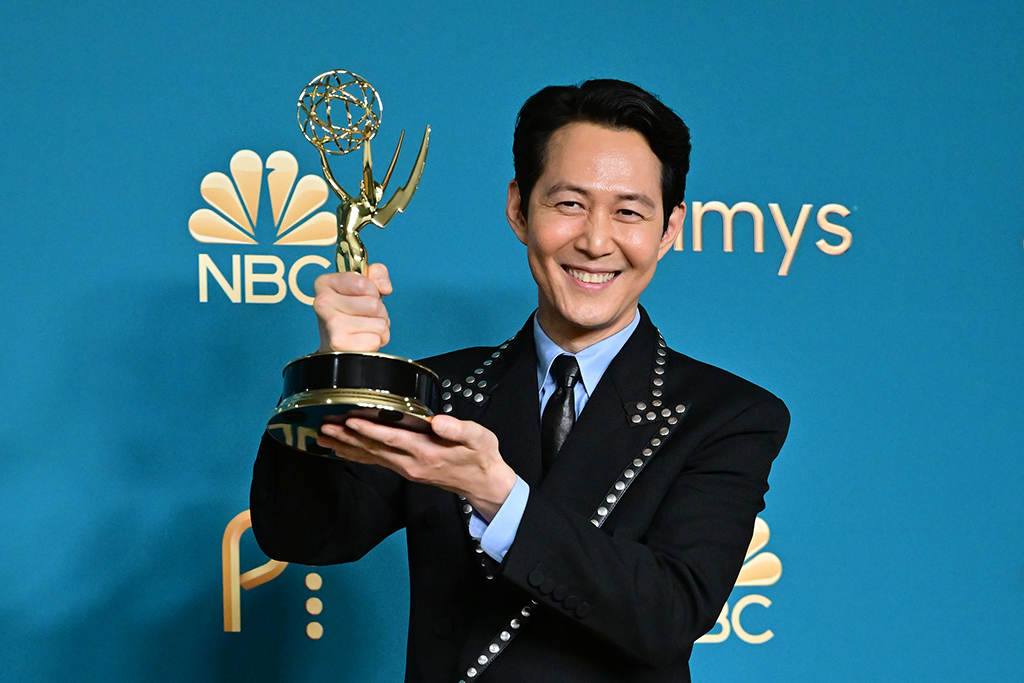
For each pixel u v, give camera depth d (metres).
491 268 4.64
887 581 4.60
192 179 4.55
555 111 2.73
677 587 2.32
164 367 4.48
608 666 2.45
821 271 4.74
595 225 2.64
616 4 4.80
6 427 4.36
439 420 2.03
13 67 4.51
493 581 2.54
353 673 4.45
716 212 4.72
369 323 2.22
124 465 4.42
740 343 4.66
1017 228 4.82
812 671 4.54
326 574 4.48
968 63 4.88
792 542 4.58
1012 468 4.70
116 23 4.57
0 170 4.46
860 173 4.79
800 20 4.84
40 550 4.34
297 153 4.61
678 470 2.58
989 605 4.62
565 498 2.53
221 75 4.60
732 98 4.79
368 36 4.67
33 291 4.43
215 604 4.42
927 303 4.76
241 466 4.47
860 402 4.68
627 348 2.78
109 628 4.35
